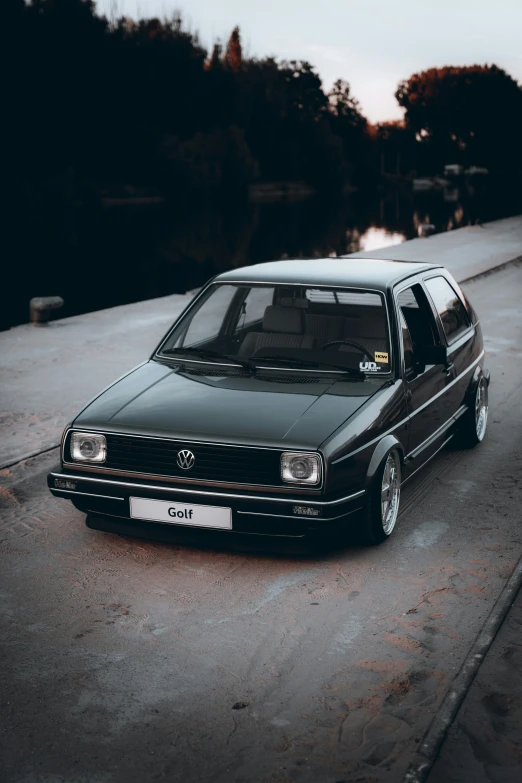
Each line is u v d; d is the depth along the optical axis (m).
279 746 3.42
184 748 3.42
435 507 5.97
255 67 118.69
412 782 3.19
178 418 5.00
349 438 4.82
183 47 103.88
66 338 11.80
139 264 33.75
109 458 5.03
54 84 86.38
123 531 5.21
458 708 3.63
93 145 91.50
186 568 5.04
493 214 64.44
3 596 4.70
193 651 4.14
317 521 4.66
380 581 4.85
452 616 4.44
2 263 33.81
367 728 3.53
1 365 10.18
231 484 4.75
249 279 6.08
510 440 7.52
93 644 4.21
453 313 6.96
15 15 84.69
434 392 6.14
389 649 4.13
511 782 3.19
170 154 97.19
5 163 81.88
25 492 6.30
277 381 5.46
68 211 80.69
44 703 3.72
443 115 172.25
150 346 11.30
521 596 4.63
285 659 4.06
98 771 3.29
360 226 59.50
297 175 124.62
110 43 94.31
